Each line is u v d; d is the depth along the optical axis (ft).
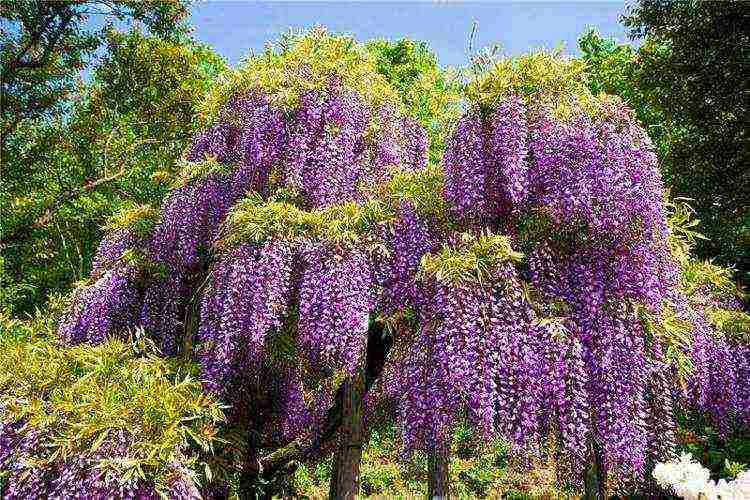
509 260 18.26
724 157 48.98
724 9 46.88
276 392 25.85
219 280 20.76
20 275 58.95
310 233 20.84
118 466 15.66
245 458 25.98
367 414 25.66
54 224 61.05
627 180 18.37
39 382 18.76
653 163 19.15
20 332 23.61
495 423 16.96
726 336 23.90
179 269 26.17
